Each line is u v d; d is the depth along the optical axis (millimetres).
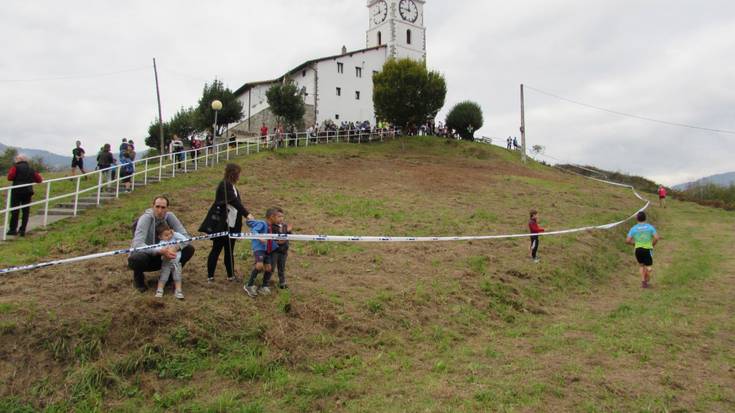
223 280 8383
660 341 7695
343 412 5312
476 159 37406
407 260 11273
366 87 52531
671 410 5379
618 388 5891
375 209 16938
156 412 5227
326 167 26625
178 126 51750
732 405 5547
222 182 8164
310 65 49281
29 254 9672
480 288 9930
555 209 20625
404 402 5504
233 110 42219
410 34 56531
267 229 8102
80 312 6449
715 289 11711
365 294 8664
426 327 7977
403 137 43000
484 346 7434
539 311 9508
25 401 5250
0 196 16828
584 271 12797
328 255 11008
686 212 28688
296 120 40781
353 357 6668
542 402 5500
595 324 8641
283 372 6070
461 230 14953
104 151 19578
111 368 5715
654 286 12180
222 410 5266
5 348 5770
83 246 10398
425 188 22859
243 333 6664
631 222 21250
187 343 6297
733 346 7574
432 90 41344
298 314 7402
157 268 7465
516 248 13531
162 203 7539
